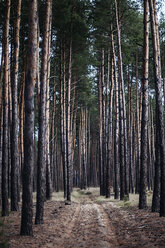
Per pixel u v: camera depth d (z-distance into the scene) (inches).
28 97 346.3
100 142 1139.9
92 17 783.1
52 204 663.1
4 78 493.4
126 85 1234.0
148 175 1266.0
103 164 1044.5
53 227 386.3
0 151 519.2
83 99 1381.6
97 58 1085.1
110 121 923.4
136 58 1049.5
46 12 462.9
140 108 1047.0
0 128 540.1
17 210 531.5
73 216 510.9
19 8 542.6
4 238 301.0
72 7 753.6
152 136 1446.9
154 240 280.4
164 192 414.6
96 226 401.1
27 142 341.1
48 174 791.7
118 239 317.4
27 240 304.3
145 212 476.7
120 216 468.8
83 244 299.3
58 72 1040.2
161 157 421.7
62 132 954.1
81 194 1235.9
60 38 857.5
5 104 487.2
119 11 794.8
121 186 759.7
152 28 476.1
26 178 337.7
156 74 455.8
